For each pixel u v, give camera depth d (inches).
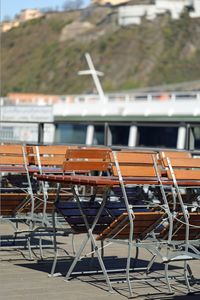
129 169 504.7
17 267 577.9
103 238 511.2
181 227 502.9
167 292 504.4
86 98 3282.5
